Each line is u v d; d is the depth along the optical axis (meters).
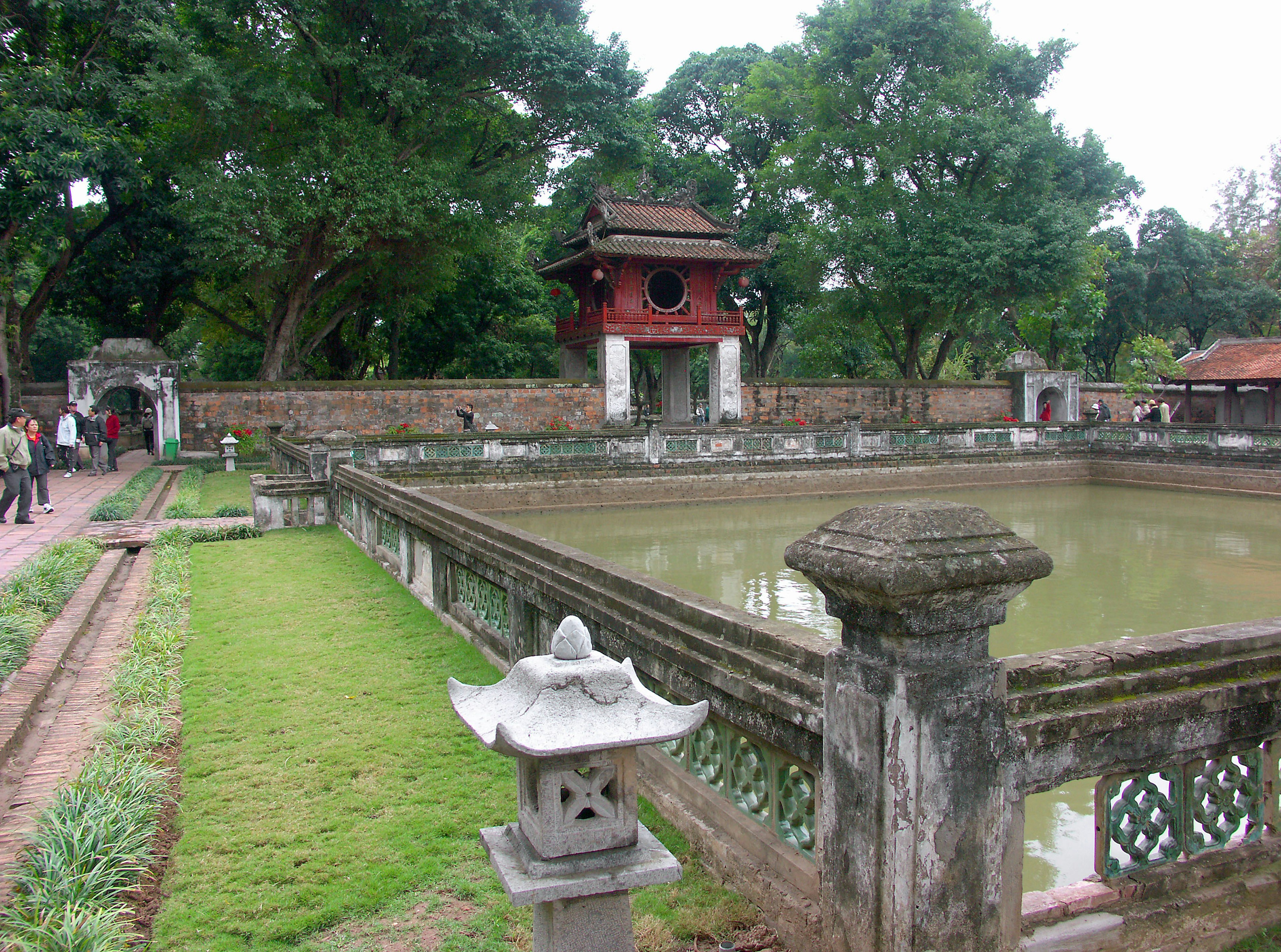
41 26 24.59
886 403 39.00
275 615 8.23
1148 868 3.12
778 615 12.62
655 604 4.15
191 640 7.36
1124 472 29.34
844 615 2.68
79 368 26.84
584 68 28.92
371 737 5.16
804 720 2.94
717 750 3.82
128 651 7.16
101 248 29.06
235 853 3.82
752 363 47.72
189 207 25.50
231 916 3.32
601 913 2.36
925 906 2.49
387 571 10.37
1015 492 28.47
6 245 24.34
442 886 3.53
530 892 2.18
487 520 7.04
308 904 3.41
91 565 10.33
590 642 2.44
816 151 37.50
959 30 34.66
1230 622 11.91
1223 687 3.10
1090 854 5.21
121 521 14.46
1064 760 2.79
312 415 29.78
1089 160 38.38
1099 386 42.59
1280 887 3.24
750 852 3.43
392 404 30.84
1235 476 26.08
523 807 2.44
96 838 3.72
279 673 6.40
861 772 2.62
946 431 28.42
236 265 27.84
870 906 2.59
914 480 27.45
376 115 29.83
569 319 37.34
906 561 2.35
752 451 25.47
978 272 33.38
